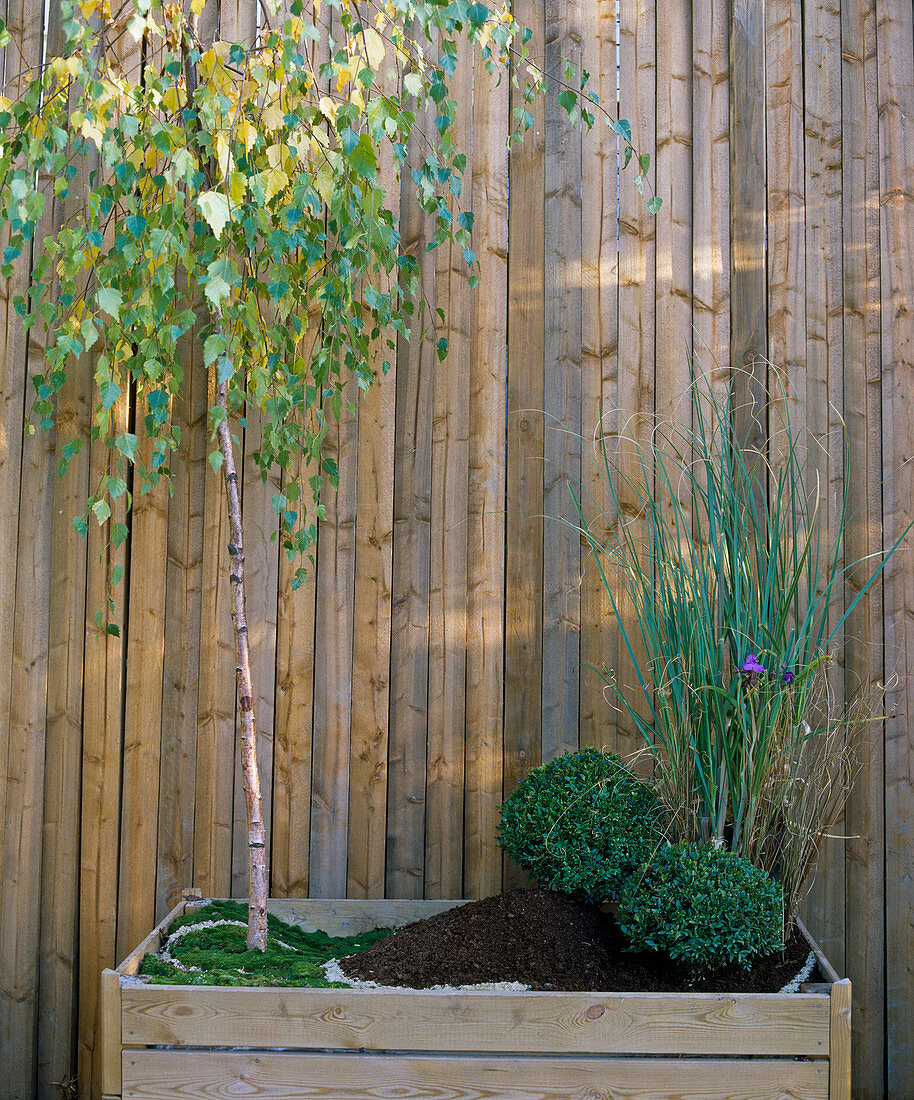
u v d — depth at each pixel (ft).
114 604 7.68
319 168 6.05
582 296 7.88
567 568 7.72
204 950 6.38
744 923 5.63
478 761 7.64
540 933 6.08
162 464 6.70
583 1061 5.51
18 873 7.60
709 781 6.43
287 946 6.68
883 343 7.74
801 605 7.57
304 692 7.74
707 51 7.96
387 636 7.74
